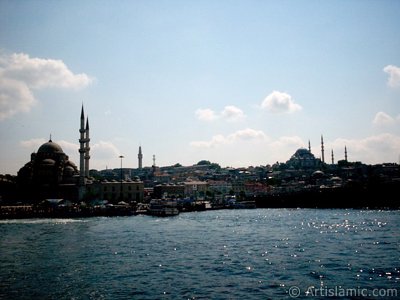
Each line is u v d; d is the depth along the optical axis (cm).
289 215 17888
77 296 4184
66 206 19862
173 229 11662
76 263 5988
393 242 7831
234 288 4478
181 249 7400
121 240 8844
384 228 10694
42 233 10688
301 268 5478
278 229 11244
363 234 9375
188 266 5722
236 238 9138
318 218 15425
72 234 10300
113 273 5266
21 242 8644
